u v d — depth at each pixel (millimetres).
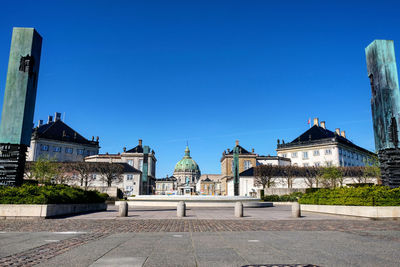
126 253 7449
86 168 67125
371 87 21250
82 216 18594
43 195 16812
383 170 19812
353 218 18078
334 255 7246
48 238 9859
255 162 92250
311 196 24609
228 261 6617
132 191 78312
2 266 6176
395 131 19547
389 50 20594
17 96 18969
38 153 83188
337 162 80125
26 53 19438
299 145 88688
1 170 18125
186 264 6340
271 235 10672
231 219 17203
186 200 36656
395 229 12523
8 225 13656
